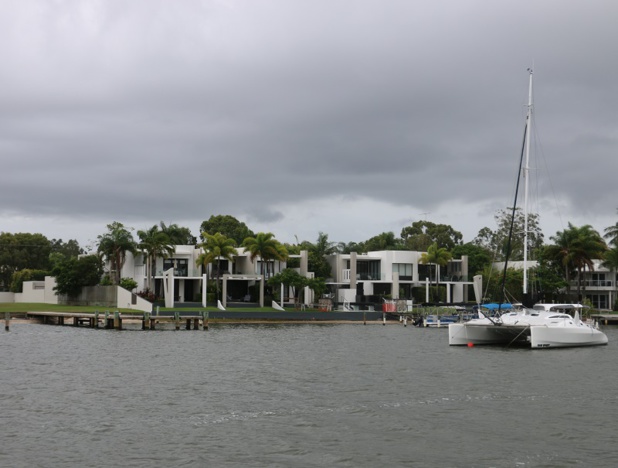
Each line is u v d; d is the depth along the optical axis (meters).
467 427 25.48
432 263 109.31
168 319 73.31
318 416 27.06
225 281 96.44
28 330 69.94
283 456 21.61
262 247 100.69
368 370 40.44
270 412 27.72
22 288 117.56
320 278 101.00
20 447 22.31
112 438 23.47
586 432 24.84
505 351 52.50
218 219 139.38
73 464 20.62
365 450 22.36
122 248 97.19
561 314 56.19
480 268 119.25
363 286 110.00
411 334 71.25
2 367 40.53
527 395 32.22
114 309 86.12
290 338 63.59
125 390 32.53
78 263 96.88
